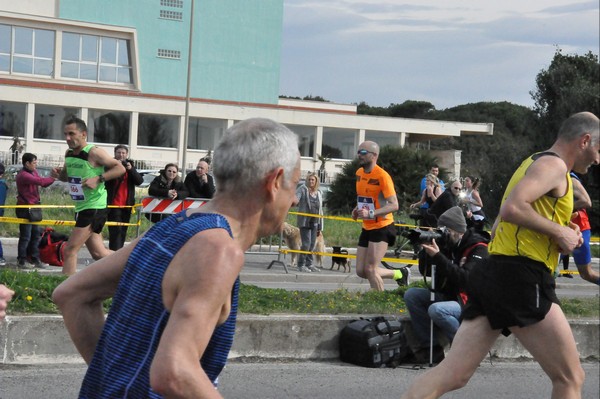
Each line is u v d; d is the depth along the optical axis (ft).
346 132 184.65
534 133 154.40
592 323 29.71
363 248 36.60
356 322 26.76
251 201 8.79
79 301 9.48
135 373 8.14
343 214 112.78
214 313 7.99
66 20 168.86
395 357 26.53
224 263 8.04
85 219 33.94
